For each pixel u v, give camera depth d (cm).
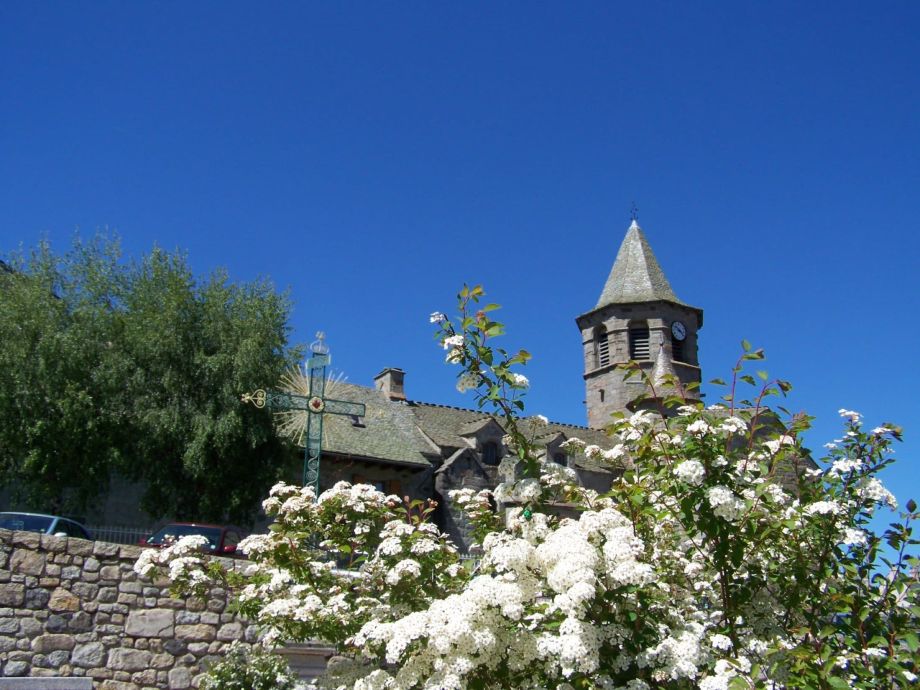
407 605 707
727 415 715
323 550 879
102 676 1099
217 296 2523
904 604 675
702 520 629
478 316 704
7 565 1079
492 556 587
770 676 592
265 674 1024
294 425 2455
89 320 2378
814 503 678
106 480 2284
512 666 541
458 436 3375
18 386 2169
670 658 539
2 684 971
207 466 2341
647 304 4528
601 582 548
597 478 3372
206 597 867
